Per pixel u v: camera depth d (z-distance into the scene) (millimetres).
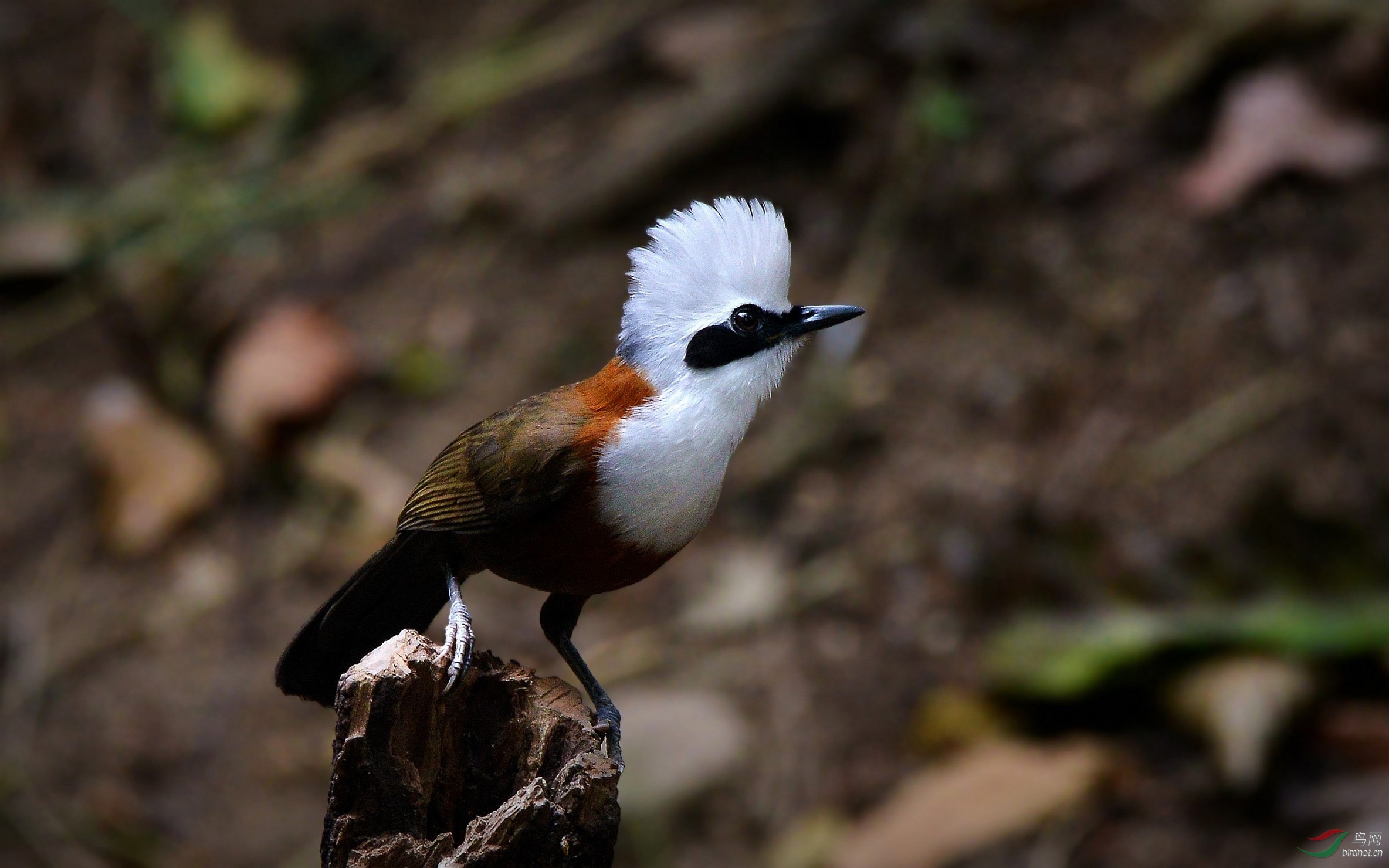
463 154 15242
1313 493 11062
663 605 11930
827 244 13656
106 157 16203
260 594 12453
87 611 12602
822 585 11711
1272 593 10414
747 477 12555
